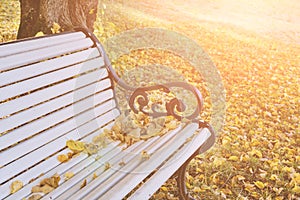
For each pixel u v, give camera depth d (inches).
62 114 87.4
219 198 114.0
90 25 147.5
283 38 393.4
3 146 71.7
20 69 77.8
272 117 179.9
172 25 347.9
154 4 425.1
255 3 495.2
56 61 88.2
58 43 92.4
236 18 439.5
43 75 83.5
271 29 419.5
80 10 139.9
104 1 345.1
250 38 365.7
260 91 215.3
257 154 141.0
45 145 81.2
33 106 80.2
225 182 123.1
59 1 134.0
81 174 79.3
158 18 367.9
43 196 71.7
